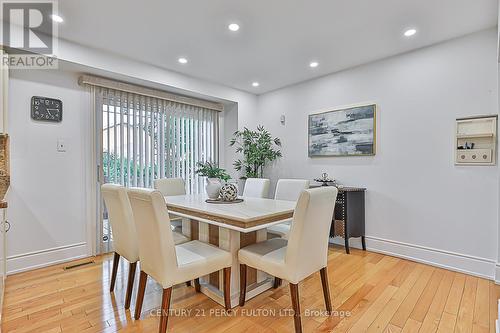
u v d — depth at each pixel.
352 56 3.21
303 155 4.17
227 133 4.79
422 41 2.83
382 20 2.43
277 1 2.15
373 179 3.39
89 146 3.26
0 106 2.39
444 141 2.84
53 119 3.00
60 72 3.06
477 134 2.62
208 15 2.35
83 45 2.91
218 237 2.25
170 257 1.69
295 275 1.71
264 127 4.74
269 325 1.86
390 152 3.24
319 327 1.83
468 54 2.68
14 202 2.74
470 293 2.29
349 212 3.28
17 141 2.77
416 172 3.03
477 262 2.64
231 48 3.01
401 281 2.53
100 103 3.35
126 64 3.25
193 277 1.81
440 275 2.66
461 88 2.73
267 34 2.69
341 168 3.71
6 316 1.94
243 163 4.68
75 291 2.32
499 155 2.45
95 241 3.29
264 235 2.43
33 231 2.86
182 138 4.22
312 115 4.03
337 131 3.72
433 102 2.91
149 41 2.84
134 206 1.82
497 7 2.21
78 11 2.28
